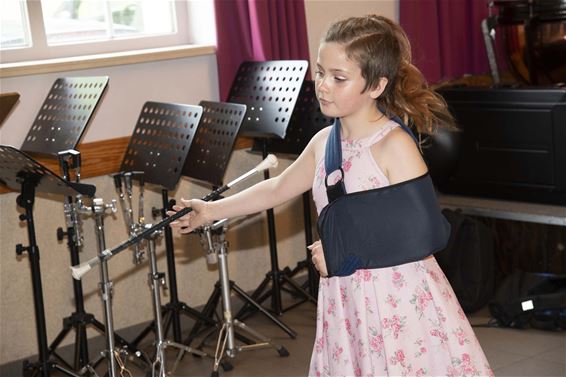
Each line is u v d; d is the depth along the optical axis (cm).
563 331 337
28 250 281
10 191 315
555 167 367
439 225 184
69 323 302
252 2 355
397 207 180
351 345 191
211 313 343
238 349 316
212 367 320
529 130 371
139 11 372
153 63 350
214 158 294
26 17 336
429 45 426
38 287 285
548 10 387
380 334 186
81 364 307
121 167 308
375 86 185
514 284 352
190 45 376
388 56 185
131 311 351
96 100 291
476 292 357
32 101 321
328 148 194
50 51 341
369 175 188
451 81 429
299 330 354
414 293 188
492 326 346
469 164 392
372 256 182
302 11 372
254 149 355
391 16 428
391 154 187
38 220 323
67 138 291
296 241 404
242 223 381
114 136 342
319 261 189
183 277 365
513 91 372
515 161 378
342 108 184
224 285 311
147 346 348
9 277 320
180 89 359
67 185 255
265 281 366
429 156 381
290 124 345
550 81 397
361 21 187
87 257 336
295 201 400
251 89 336
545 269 374
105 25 362
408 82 194
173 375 313
